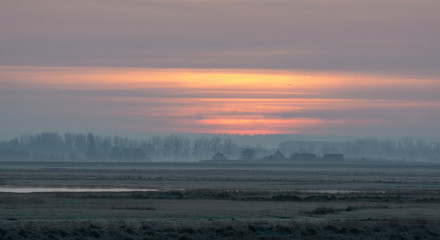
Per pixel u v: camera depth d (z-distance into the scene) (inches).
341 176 6791.3
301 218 2276.1
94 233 1731.1
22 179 5265.8
